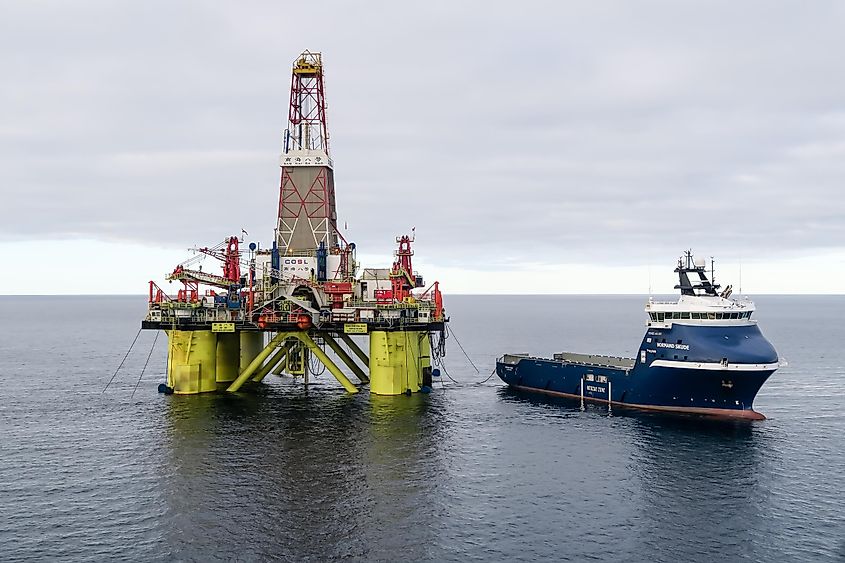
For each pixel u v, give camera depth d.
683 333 63.09
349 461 49.44
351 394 75.00
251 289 74.88
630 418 63.44
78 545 35.28
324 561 33.69
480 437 56.53
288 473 46.66
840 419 63.31
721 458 50.44
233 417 63.31
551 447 53.50
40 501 41.38
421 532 37.09
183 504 40.88
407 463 49.06
